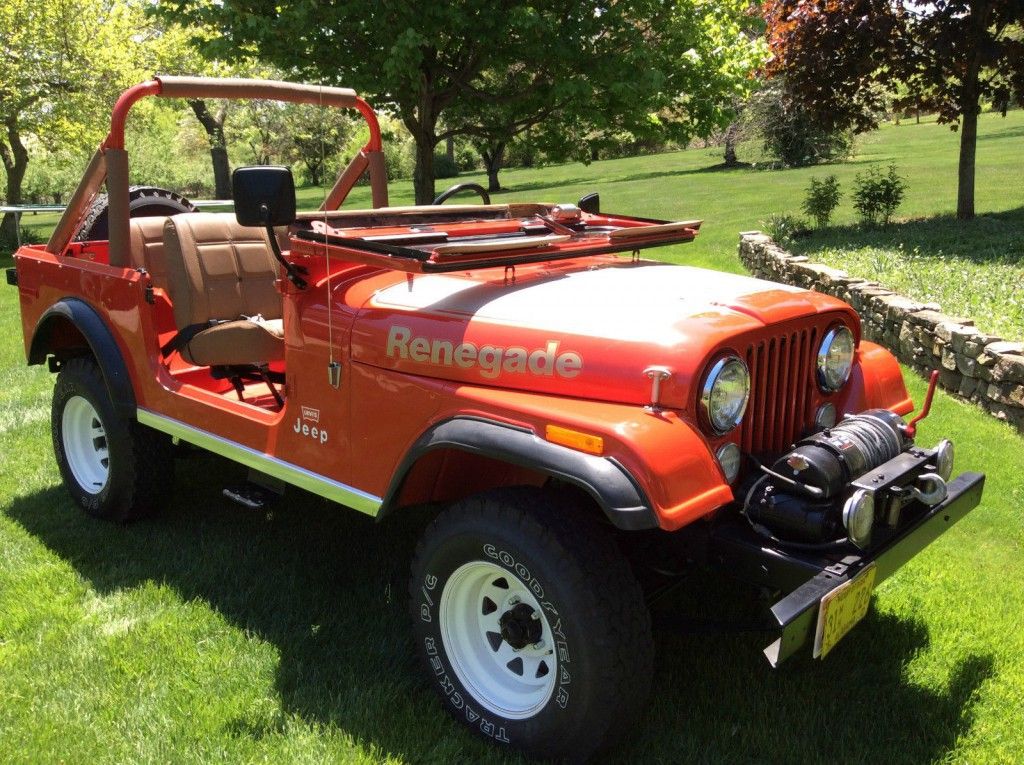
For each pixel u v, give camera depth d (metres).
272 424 3.24
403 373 2.79
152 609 3.39
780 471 2.57
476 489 2.97
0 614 3.36
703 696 2.86
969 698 2.84
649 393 2.41
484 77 8.91
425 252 2.55
